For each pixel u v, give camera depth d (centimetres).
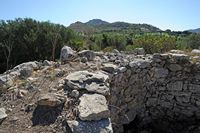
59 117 387
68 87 461
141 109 738
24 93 458
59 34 1773
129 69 644
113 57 732
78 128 352
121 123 662
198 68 705
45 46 1788
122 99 642
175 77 727
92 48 1405
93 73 519
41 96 441
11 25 1866
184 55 709
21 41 1789
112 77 571
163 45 1221
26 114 402
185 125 746
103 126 360
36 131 364
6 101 441
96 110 376
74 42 1423
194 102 727
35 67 582
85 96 418
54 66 604
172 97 740
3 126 374
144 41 1245
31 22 1903
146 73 709
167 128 757
